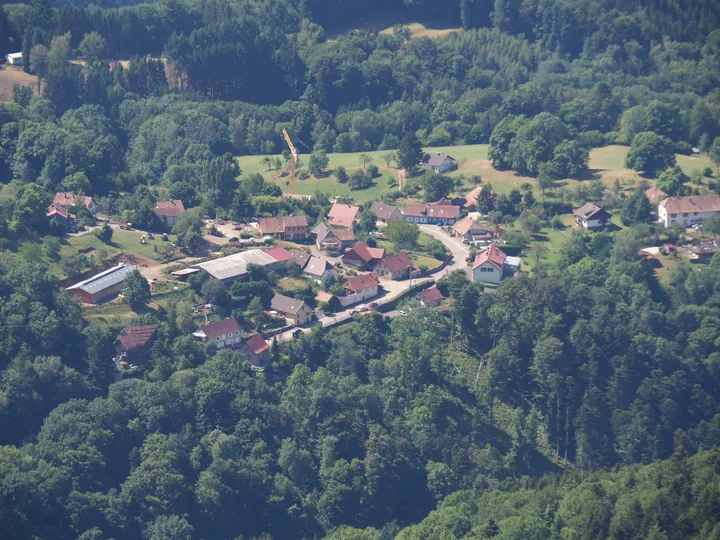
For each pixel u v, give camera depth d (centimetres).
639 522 18450
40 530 19150
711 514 18250
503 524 19150
